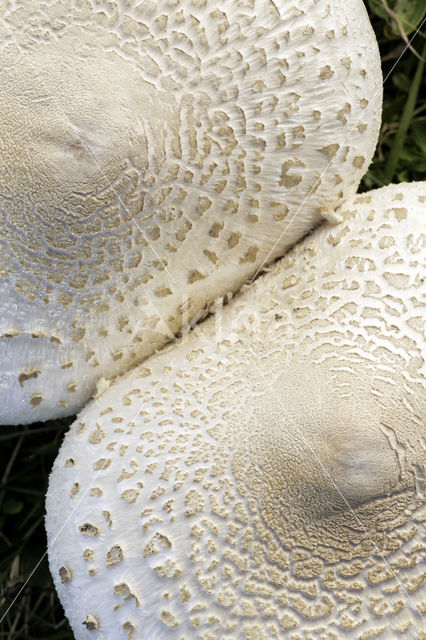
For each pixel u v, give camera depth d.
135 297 0.33
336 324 0.33
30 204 0.32
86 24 0.32
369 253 0.33
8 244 0.32
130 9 0.32
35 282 0.33
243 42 0.32
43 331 0.33
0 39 0.32
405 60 0.41
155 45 0.32
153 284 0.33
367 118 0.34
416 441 0.32
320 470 0.31
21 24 0.32
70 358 0.34
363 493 0.31
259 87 0.32
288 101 0.33
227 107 0.32
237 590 0.31
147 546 0.32
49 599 0.40
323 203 0.34
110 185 0.32
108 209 0.32
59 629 0.40
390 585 0.32
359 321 0.32
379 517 0.32
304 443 0.32
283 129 0.33
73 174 0.31
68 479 0.33
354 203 0.34
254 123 0.32
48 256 0.32
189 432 0.32
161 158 0.32
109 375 0.34
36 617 0.40
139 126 0.32
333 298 0.33
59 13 0.32
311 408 0.32
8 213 0.32
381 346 0.32
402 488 0.32
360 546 0.32
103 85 0.31
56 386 0.34
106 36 0.32
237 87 0.32
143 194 0.32
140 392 0.33
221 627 0.31
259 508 0.32
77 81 0.31
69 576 0.32
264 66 0.32
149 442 0.32
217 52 0.32
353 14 0.33
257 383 0.33
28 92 0.31
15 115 0.31
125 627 0.32
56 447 0.40
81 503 0.32
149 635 0.32
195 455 0.32
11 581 0.39
